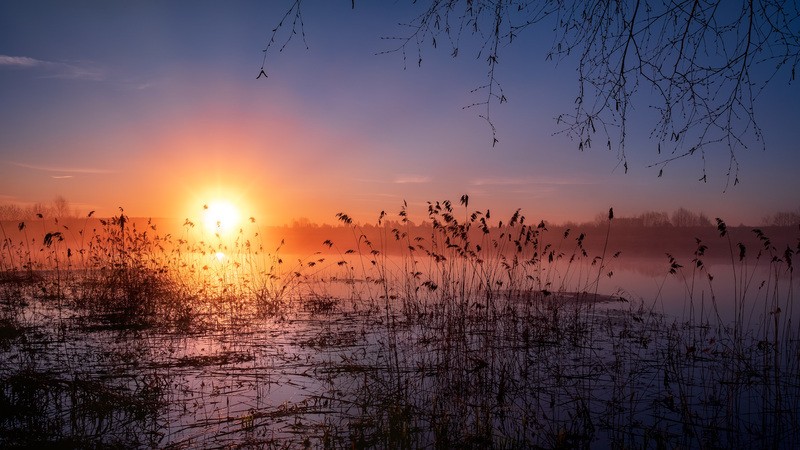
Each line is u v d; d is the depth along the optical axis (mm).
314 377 8156
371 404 6977
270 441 5738
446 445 5871
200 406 6820
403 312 13891
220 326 12109
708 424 6586
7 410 6336
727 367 9156
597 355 10031
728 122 2898
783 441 6129
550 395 7746
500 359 9469
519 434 6266
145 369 8422
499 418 6840
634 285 22922
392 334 11469
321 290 19172
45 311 13625
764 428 6492
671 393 7836
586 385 8211
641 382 8359
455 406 7133
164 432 5949
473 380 8336
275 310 14453
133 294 14500
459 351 9711
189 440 5738
